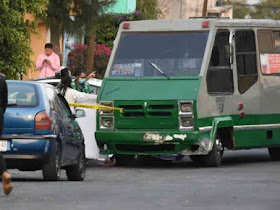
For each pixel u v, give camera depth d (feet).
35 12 121.49
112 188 71.20
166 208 57.31
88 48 166.71
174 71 103.55
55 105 80.69
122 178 87.25
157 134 100.94
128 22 107.86
